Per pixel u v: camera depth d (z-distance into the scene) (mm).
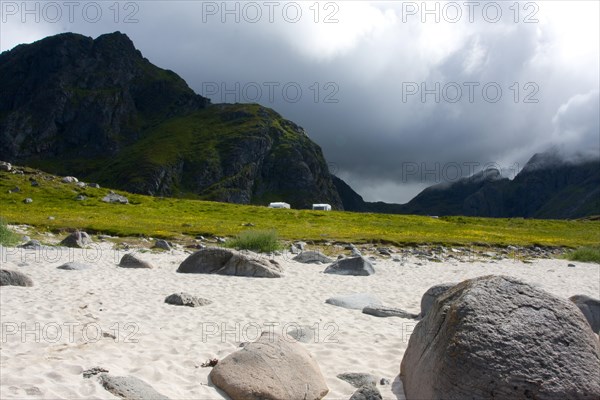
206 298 15656
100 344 10195
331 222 62719
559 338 6898
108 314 12953
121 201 66062
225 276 20750
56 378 7812
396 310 14406
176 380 8430
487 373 6594
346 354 10391
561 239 56688
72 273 19281
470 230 61125
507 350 6742
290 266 25203
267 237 31953
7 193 61062
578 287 22484
